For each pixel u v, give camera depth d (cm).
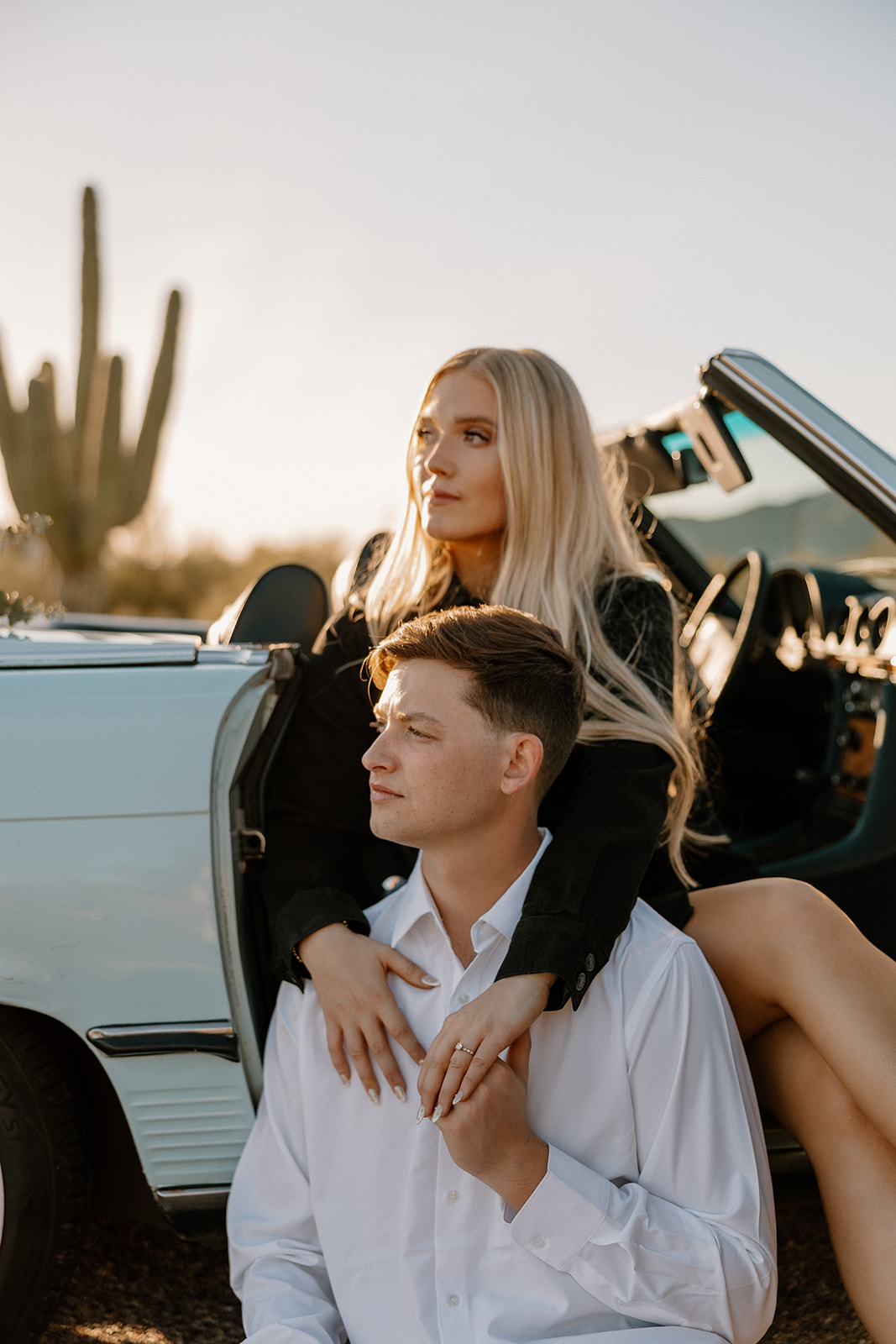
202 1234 145
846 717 217
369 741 156
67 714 139
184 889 137
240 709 142
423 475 170
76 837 136
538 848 134
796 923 136
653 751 151
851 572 245
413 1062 126
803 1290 173
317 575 198
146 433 1059
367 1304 123
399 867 169
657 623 171
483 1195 119
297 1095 133
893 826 183
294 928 134
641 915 133
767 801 262
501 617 123
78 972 136
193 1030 137
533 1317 117
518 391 164
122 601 1288
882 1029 128
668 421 210
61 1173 142
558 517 167
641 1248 112
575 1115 123
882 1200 128
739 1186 119
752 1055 145
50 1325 157
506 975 118
